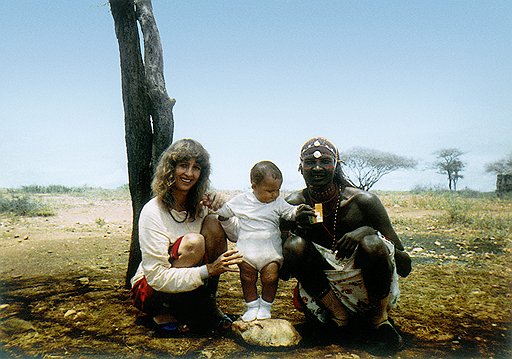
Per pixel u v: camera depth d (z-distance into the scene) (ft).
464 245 26.35
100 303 14.14
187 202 11.91
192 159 11.48
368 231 10.61
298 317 12.96
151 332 11.73
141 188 15.88
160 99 15.75
